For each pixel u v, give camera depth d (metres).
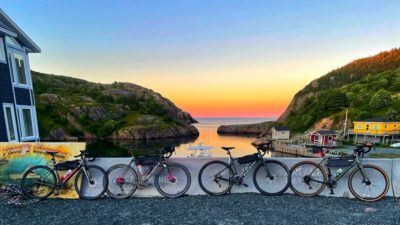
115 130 71.69
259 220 4.51
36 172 5.71
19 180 6.02
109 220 4.51
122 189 5.77
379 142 43.62
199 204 5.31
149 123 79.19
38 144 6.10
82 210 5.00
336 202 5.41
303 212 4.87
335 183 5.69
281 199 5.58
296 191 5.87
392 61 108.94
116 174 5.86
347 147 41.00
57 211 4.94
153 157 5.86
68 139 63.34
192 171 6.06
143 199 5.67
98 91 101.81
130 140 67.31
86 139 67.38
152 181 5.89
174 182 5.87
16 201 5.40
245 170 6.01
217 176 5.90
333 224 4.35
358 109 59.69
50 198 5.68
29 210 4.99
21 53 13.76
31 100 14.33
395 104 55.28
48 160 6.06
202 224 4.35
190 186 6.02
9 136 12.08
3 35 12.05
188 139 71.31
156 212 4.88
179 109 122.38
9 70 12.36
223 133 95.00
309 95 107.56
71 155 6.06
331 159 5.72
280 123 85.94
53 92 90.25
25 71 14.05
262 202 5.40
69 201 5.54
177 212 4.88
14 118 12.54
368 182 5.57
